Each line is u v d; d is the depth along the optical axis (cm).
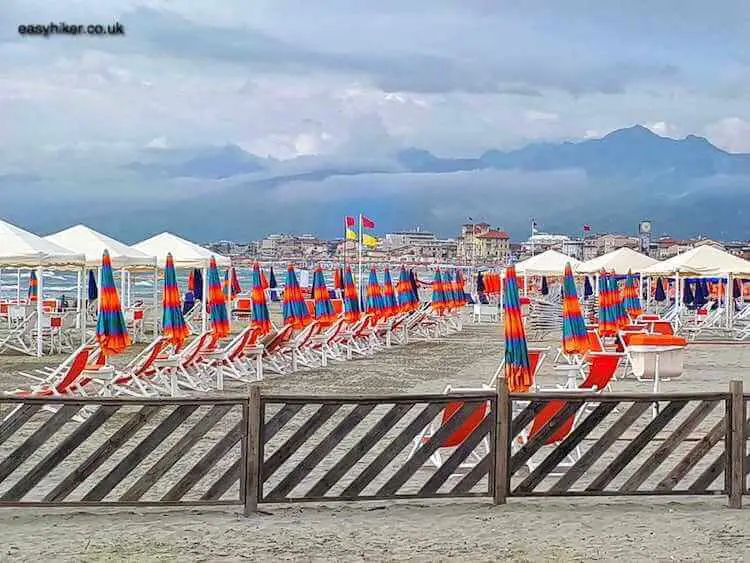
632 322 2244
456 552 561
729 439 668
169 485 736
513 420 673
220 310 1534
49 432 625
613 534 601
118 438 630
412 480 768
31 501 627
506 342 858
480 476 666
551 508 665
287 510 652
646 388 1441
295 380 1538
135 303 2741
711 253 2567
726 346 2406
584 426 664
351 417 646
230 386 1452
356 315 2083
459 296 2967
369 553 557
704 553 561
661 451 666
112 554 549
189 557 545
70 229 2084
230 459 833
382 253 13012
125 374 1230
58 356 1883
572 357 1432
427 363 1855
